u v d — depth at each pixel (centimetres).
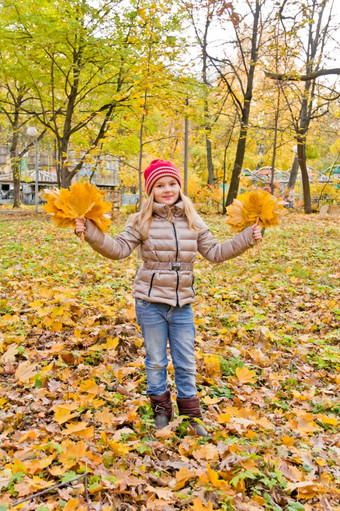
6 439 245
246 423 270
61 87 1806
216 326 508
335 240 1193
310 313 583
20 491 193
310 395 350
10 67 1702
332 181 2714
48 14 1436
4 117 2808
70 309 479
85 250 974
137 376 353
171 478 226
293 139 1485
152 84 693
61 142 1772
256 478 231
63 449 229
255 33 1703
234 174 2083
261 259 932
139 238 279
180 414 286
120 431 254
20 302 521
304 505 215
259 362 408
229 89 1820
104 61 1406
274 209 276
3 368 343
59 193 248
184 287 277
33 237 1159
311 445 279
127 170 2420
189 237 279
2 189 4203
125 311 494
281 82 1249
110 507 189
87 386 298
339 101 1650
